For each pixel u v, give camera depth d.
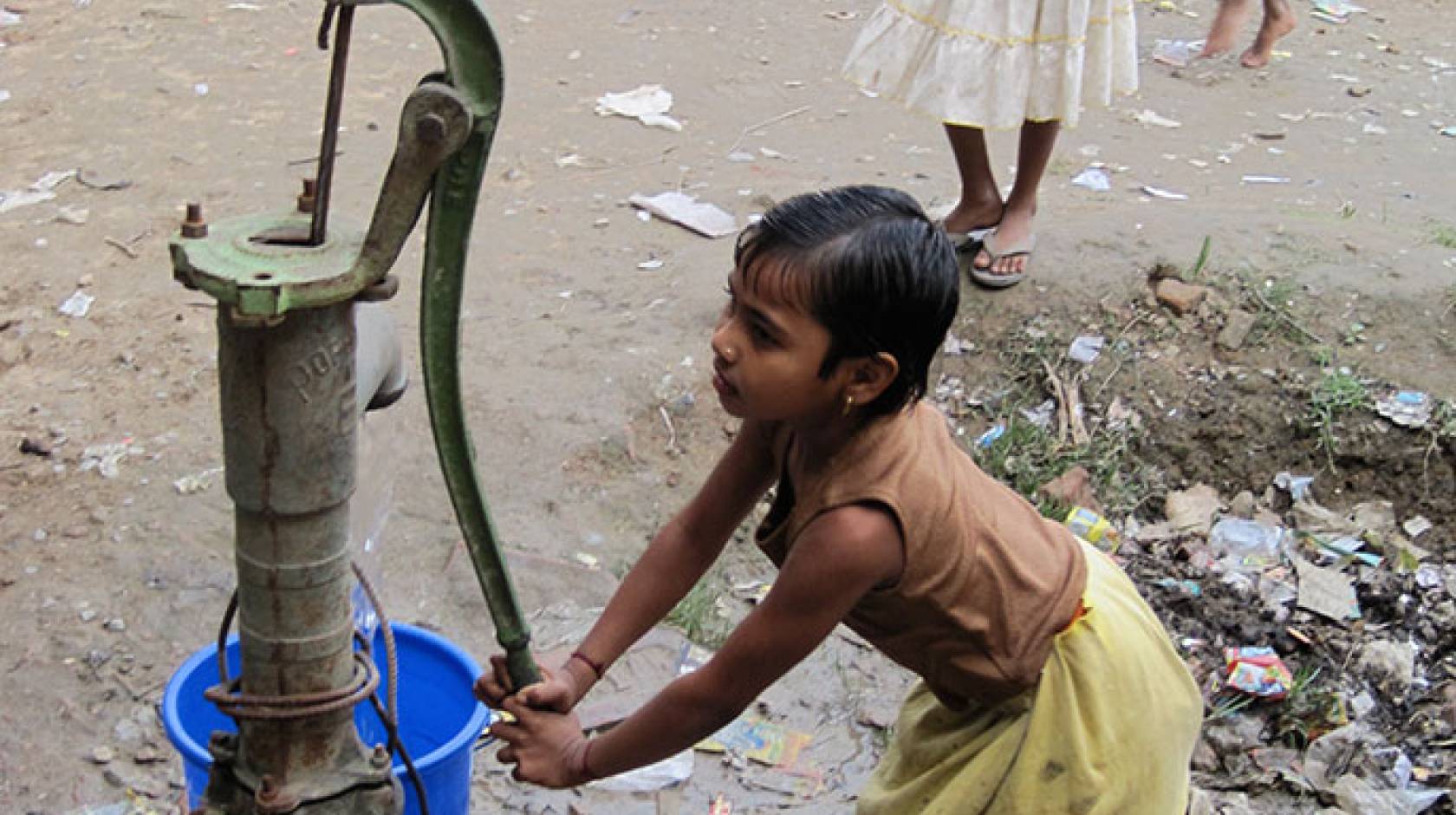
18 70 5.47
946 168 5.10
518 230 4.48
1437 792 2.88
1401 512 3.64
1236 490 3.71
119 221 4.45
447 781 2.05
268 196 4.68
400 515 3.32
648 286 4.17
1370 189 5.10
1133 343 3.90
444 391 1.63
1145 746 2.02
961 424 3.78
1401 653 3.21
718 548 2.10
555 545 3.29
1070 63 3.63
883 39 3.78
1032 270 4.04
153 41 5.76
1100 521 3.52
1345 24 6.75
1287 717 3.05
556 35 6.05
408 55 5.81
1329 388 3.74
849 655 3.09
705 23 6.29
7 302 3.99
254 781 1.73
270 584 1.63
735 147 5.17
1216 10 6.78
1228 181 5.09
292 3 6.19
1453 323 3.94
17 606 3.00
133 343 3.83
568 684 1.94
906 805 2.11
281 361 1.53
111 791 2.64
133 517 3.24
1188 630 3.28
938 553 1.84
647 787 2.74
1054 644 1.98
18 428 3.50
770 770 2.81
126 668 2.88
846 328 1.69
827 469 1.83
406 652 2.30
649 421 3.65
